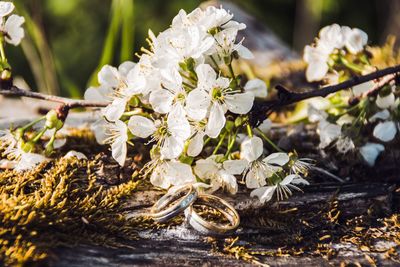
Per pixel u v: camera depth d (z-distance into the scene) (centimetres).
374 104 47
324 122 47
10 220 39
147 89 42
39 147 46
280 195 44
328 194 44
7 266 37
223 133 44
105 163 45
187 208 41
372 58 56
